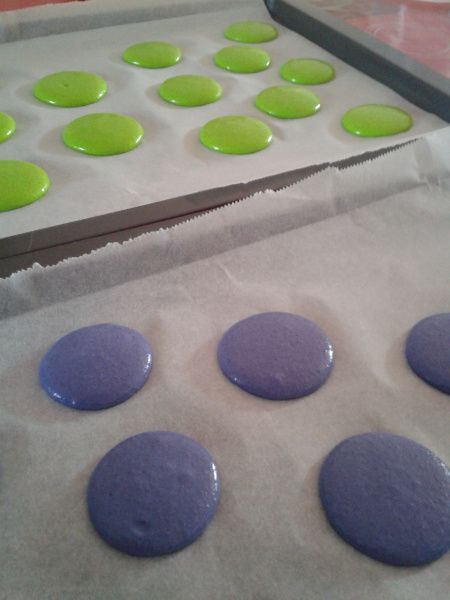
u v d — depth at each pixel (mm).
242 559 127
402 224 222
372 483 138
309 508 137
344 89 302
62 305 186
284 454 149
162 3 352
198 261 204
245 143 254
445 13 369
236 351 171
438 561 127
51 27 334
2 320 181
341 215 224
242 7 371
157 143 260
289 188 217
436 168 237
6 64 314
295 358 169
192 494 136
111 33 344
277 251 210
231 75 316
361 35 321
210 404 161
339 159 231
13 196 218
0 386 164
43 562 125
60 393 159
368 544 127
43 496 138
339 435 153
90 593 120
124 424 155
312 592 121
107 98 292
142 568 125
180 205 209
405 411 159
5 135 256
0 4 371
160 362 172
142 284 195
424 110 283
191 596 120
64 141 257
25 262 185
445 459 147
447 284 199
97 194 227
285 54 336
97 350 170
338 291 197
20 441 150
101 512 132
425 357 169
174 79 301
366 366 171
